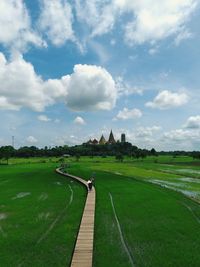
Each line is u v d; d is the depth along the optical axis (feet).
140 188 196.54
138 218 113.91
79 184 223.10
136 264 72.74
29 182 242.17
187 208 132.57
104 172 331.16
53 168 402.31
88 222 105.29
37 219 114.11
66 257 76.33
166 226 103.40
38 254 78.54
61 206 138.51
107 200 150.61
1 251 81.05
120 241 87.86
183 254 78.69
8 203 149.28
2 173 334.65
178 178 270.05
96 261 74.38
